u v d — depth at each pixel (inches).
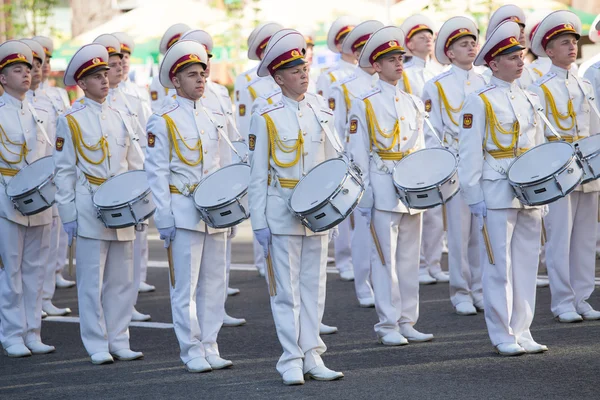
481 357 433.7
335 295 604.1
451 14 865.5
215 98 565.6
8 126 498.6
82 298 461.7
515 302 439.5
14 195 478.9
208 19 979.3
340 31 636.1
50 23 1395.2
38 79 573.0
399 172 458.0
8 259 490.6
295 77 402.3
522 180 417.4
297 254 406.0
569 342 454.3
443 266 685.9
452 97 551.2
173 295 437.7
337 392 387.9
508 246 434.0
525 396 369.7
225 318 537.3
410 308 474.3
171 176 434.0
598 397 365.1
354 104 472.1
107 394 404.5
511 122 433.4
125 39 676.1
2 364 471.5
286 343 406.0
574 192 503.2
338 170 392.8
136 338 515.8
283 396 386.0
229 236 458.0
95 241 457.4
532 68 613.6
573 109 504.1
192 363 434.0
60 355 486.0
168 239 431.5
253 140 405.1
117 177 458.0
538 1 845.8
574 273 510.6
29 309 496.1
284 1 924.6
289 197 400.8
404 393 381.4
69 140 456.4
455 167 444.5
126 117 473.7
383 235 466.3
